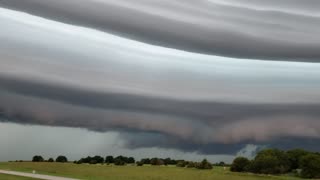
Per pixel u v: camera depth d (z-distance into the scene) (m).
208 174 157.12
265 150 191.88
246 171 184.38
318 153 191.62
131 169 172.25
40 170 158.12
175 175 149.00
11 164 195.00
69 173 143.50
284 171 186.50
